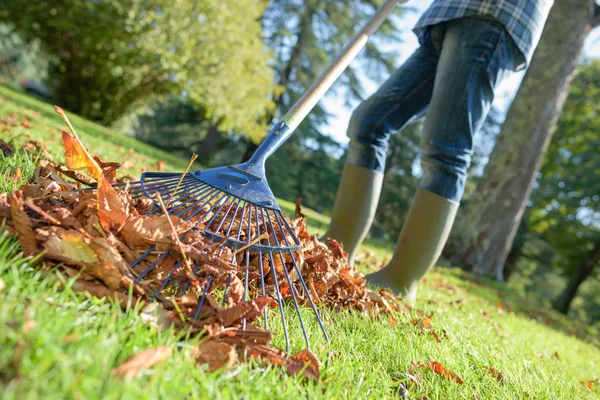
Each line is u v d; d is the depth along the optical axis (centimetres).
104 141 655
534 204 2269
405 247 288
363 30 254
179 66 1568
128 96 1797
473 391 166
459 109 273
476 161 2847
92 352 96
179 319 130
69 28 1521
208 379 107
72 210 160
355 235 309
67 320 102
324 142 2759
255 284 192
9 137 314
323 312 200
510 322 420
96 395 83
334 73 237
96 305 119
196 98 1700
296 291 199
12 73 3164
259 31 1748
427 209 282
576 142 2002
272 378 118
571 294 2162
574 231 2155
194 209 184
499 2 268
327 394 120
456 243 1027
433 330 224
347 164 312
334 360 148
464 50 273
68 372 83
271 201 191
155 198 178
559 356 328
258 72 1781
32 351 88
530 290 2972
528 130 1005
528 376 204
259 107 1842
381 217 2916
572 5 988
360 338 181
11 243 134
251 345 130
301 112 224
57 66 1741
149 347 110
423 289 392
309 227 566
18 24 1588
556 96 1002
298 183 2812
